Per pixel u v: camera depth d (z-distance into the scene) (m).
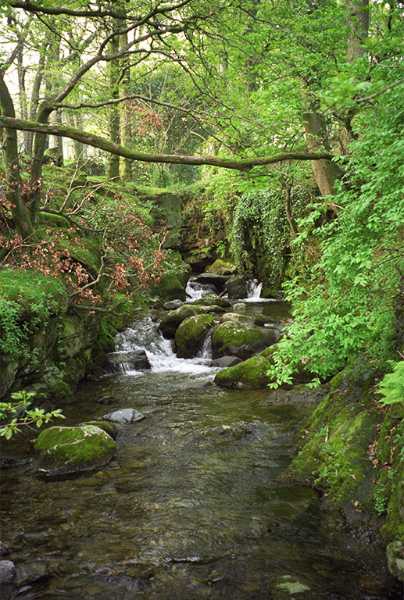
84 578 3.79
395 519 4.02
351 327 4.87
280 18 7.31
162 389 8.91
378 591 3.56
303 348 5.02
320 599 3.51
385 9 7.20
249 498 4.98
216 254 21.61
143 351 10.73
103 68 11.10
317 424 5.94
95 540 4.29
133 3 7.16
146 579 3.77
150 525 4.52
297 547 4.12
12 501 4.97
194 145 19.95
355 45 7.42
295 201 14.78
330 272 4.98
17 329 7.00
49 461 5.72
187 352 11.45
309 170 9.96
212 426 6.98
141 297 13.58
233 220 20.08
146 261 10.89
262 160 6.45
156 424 7.15
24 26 8.10
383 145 4.77
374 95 3.52
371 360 5.63
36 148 8.97
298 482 5.21
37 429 6.89
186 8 7.33
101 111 11.88
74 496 5.08
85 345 9.49
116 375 9.94
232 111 7.33
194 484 5.32
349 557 3.96
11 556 4.05
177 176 25.62
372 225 4.55
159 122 13.00
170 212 16.73
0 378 6.79
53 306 7.96
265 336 10.90
